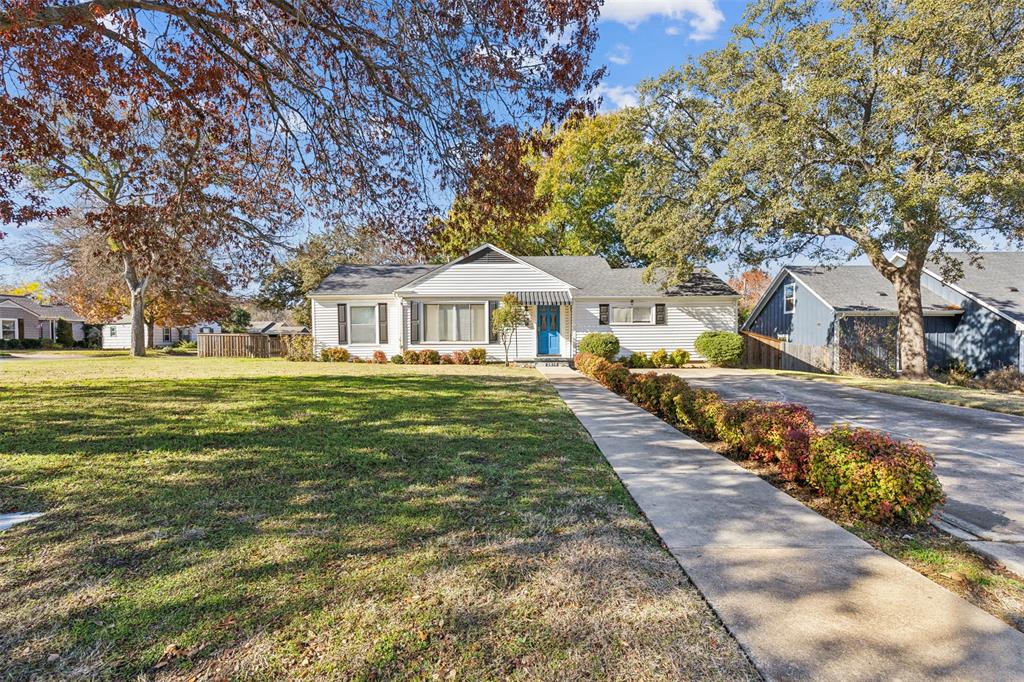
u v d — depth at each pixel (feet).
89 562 9.55
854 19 44.01
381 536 10.94
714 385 44.60
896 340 60.54
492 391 34.53
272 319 184.44
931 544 11.45
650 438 20.88
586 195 93.61
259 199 26.48
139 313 74.64
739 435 18.85
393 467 16.08
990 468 18.45
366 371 48.42
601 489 14.28
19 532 10.85
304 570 9.39
